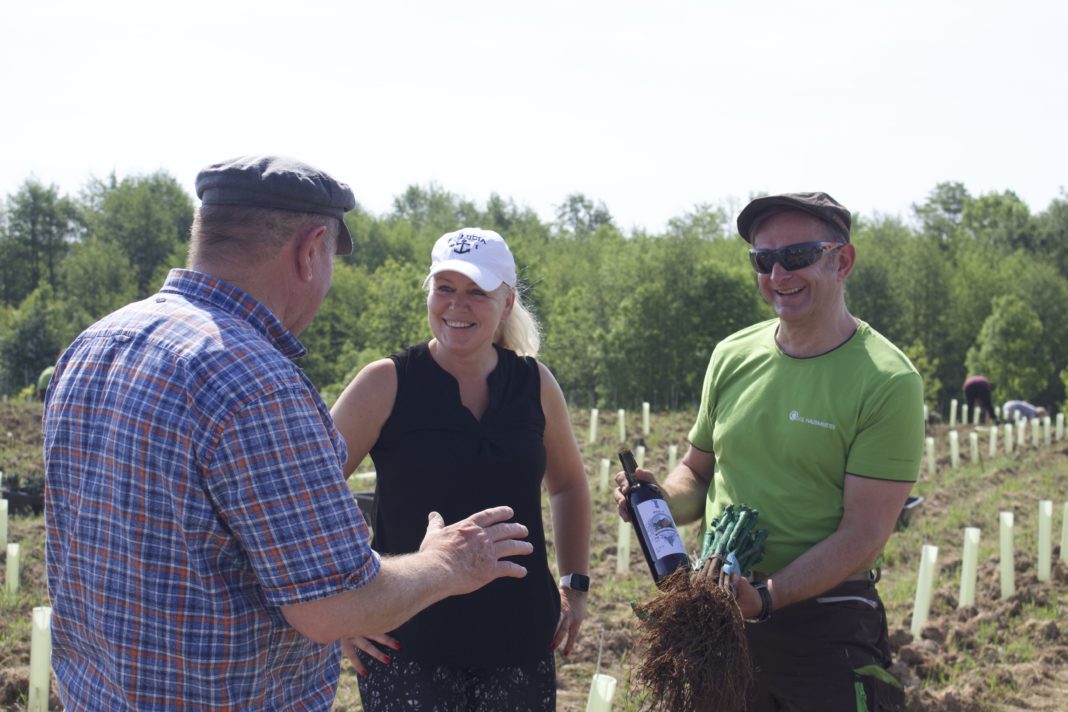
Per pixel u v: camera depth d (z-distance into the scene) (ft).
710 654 9.61
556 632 11.47
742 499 11.09
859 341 10.78
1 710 16.33
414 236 253.85
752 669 10.53
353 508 6.72
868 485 10.37
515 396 10.84
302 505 6.47
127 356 6.73
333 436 7.07
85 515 6.69
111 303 192.34
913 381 10.37
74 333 157.89
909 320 171.12
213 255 7.08
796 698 10.62
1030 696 18.39
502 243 10.58
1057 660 20.24
